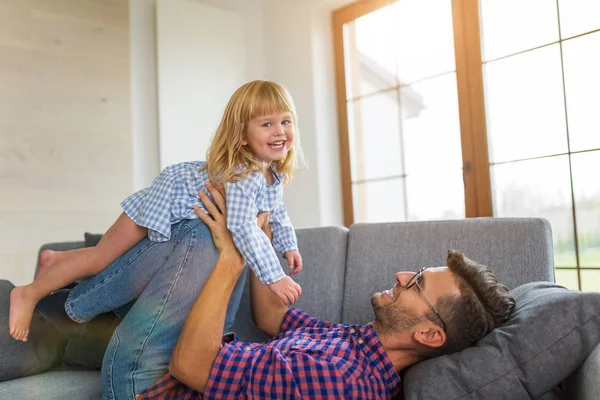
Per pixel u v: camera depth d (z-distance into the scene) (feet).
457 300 3.93
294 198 11.35
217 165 4.53
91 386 4.39
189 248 4.32
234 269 4.20
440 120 9.66
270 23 11.98
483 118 8.87
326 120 11.11
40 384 4.34
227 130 4.66
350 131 11.18
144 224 4.42
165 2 10.36
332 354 3.94
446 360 3.71
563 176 8.05
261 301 5.26
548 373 3.54
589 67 7.77
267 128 4.70
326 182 10.97
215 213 4.41
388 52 10.49
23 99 6.36
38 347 4.53
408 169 10.18
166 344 4.19
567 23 8.00
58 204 6.66
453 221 5.51
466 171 9.07
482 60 8.96
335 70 11.35
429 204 9.84
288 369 3.70
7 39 6.27
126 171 8.18
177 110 10.43
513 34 8.61
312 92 10.98
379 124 10.64
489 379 3.54
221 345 4.08
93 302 4.46
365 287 5.75
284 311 5.25
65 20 7.16
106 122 7.56
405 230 5.74
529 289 4.34
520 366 3.55
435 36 9.72
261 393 3.71
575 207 7.93
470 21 9.05
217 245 4.29
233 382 3.78
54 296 4.64
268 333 5.28
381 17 10.59
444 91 9.59
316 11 11.16
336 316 5.89
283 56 11.68
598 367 3.18
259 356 3.89
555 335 3.57
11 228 6.02
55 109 6.81
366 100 10.88
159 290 4.23
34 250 6.15
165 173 4.71
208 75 10.96
